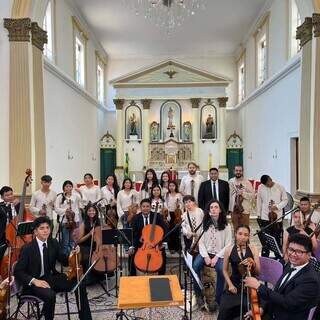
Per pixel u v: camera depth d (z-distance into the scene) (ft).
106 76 63.72
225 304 11.95
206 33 52.70
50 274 13.35
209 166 57.88
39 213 19.54
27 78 23.11
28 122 23.17
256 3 42.65
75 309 15.15
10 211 17.95
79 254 14.47
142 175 58.13
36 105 24.34
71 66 41.60
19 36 22.98
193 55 62.95
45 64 30.99
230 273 13.25
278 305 9.66
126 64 63.77
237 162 57.93
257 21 46.21
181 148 58.18
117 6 43.01
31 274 12.76
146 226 17.12
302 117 24.57
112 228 18.22
